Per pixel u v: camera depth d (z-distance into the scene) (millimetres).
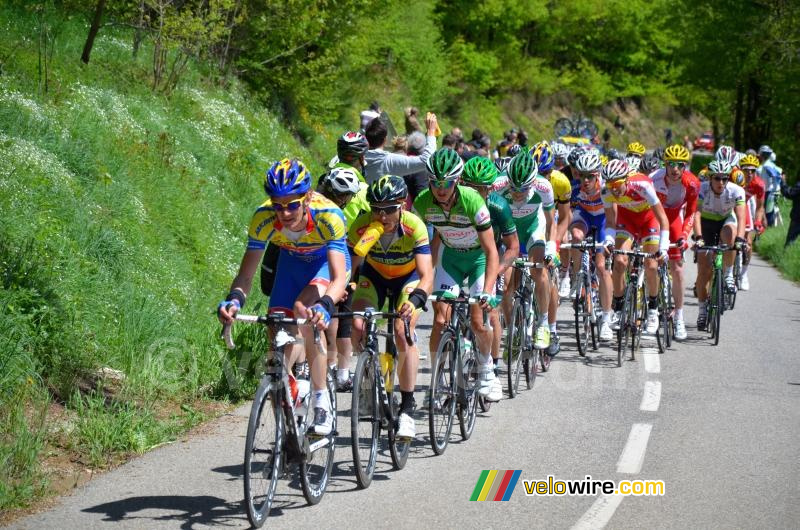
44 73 38906
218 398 25047
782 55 109000
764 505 17828
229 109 51781
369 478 18859
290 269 18781
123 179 34250
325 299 16906
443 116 128625
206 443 21281
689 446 21625
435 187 22219
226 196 42500
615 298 33156
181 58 54062
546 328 27703
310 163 58438
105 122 37750
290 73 62688
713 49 116812
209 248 35469
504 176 28984
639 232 33812
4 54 38906
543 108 176000
